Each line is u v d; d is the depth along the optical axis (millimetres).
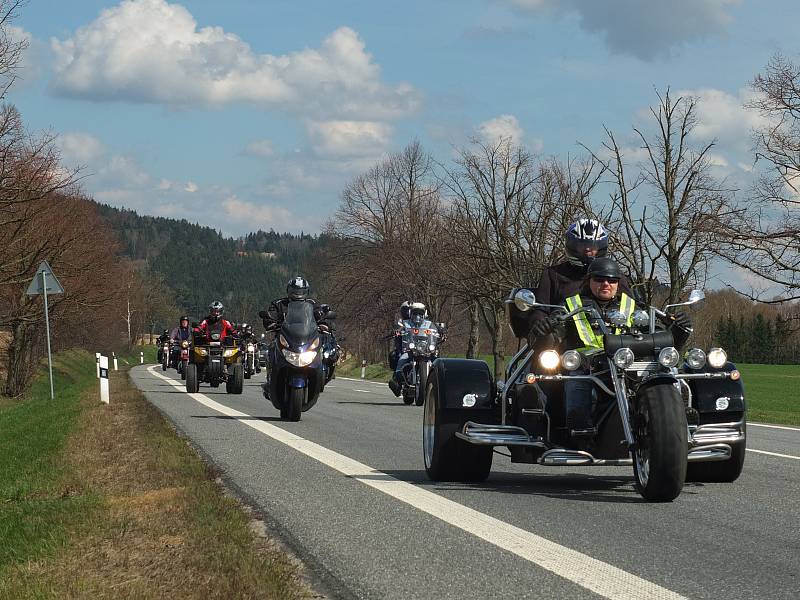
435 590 5145
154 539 6535
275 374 16734
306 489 8672
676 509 7488
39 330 53250
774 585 5141
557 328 8070
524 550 6047
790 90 30000
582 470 10156
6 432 17000
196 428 14922
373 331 69812
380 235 68188
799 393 43250
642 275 30188
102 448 12344
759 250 29203
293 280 17438
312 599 5012
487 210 40094
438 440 8969
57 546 6422
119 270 65438
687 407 7965
